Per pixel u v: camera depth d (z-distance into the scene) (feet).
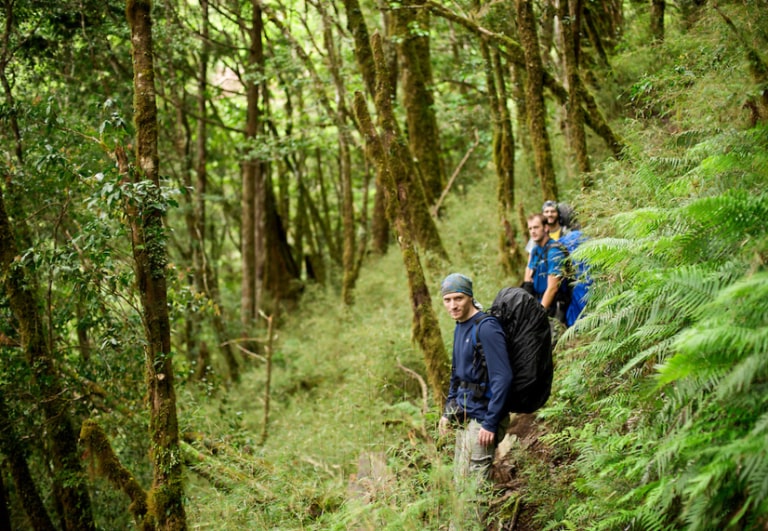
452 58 48.49
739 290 8.27
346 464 19.29
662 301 11.19
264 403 30.96
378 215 49.78
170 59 39.65
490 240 32.42
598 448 11.79
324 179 77.05
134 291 17.10
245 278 51.98
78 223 22.44
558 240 17.90
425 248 28.50
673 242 11.28
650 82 19.38
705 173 12.75
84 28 28.89
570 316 17.40
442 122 46.47
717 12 17.56
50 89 29.04
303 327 43.86
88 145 19.19
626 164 18.90
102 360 20.77
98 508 21.62
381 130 23.11
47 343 20.16
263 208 55.57
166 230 15.98
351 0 28.76
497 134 28.89
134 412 21.40
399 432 19.98
